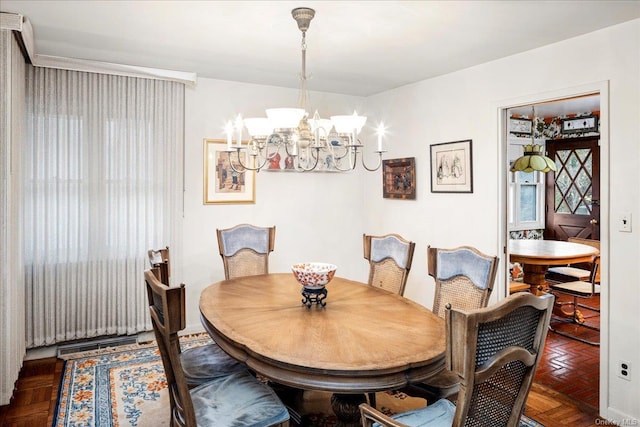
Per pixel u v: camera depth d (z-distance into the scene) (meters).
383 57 3.35
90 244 3.55
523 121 6.10
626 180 2.56
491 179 3.45
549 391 2.99
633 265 2.54
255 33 2.84
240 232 3.52
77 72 3.46
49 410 2.63
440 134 3.93
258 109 4.29
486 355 1.30
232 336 1.89
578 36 2.82
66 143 3.44
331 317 2.17
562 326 4.41
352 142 2.49
